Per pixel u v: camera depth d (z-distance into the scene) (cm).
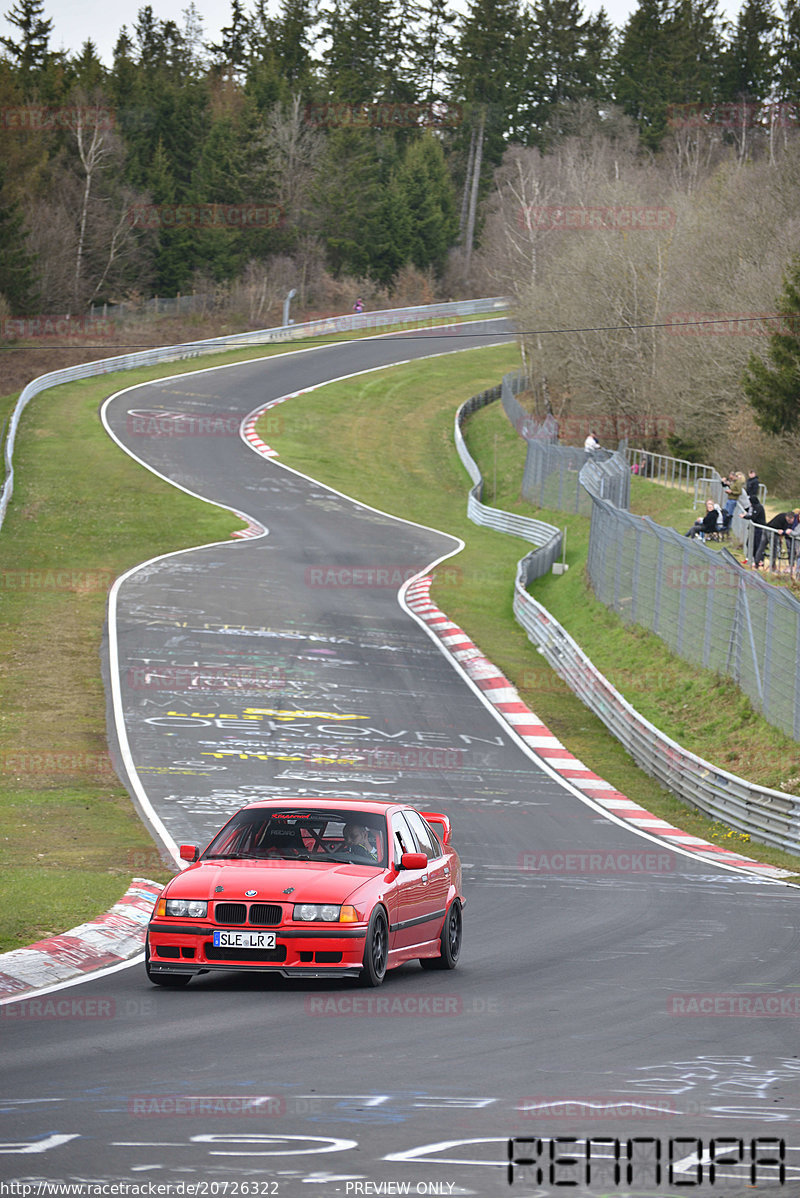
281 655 3866
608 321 7500
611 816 2688
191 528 5762
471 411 9362
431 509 7050
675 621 3888
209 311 12456
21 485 6209
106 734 2998
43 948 1281
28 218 11462
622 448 7006
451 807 2609
